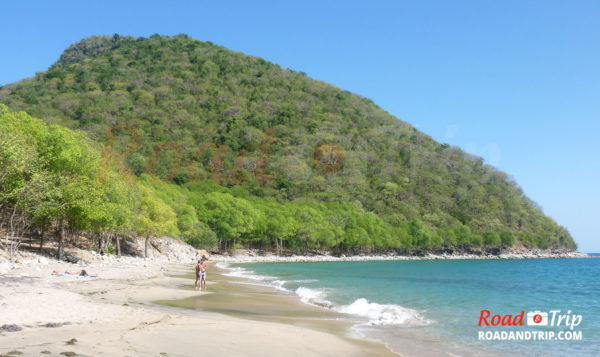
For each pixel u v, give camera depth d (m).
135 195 66.31
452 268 97.12
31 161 38.00
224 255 115.75
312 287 40.66
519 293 40.19
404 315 23.12
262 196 176.62
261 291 33.44
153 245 82.25
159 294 25.67
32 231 57.75
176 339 12.82
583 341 17.64
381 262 133.50
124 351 10.84
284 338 14.59
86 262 45.84
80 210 44.25
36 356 9.64
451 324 20.80
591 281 58.88
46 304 16.56
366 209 191.00
